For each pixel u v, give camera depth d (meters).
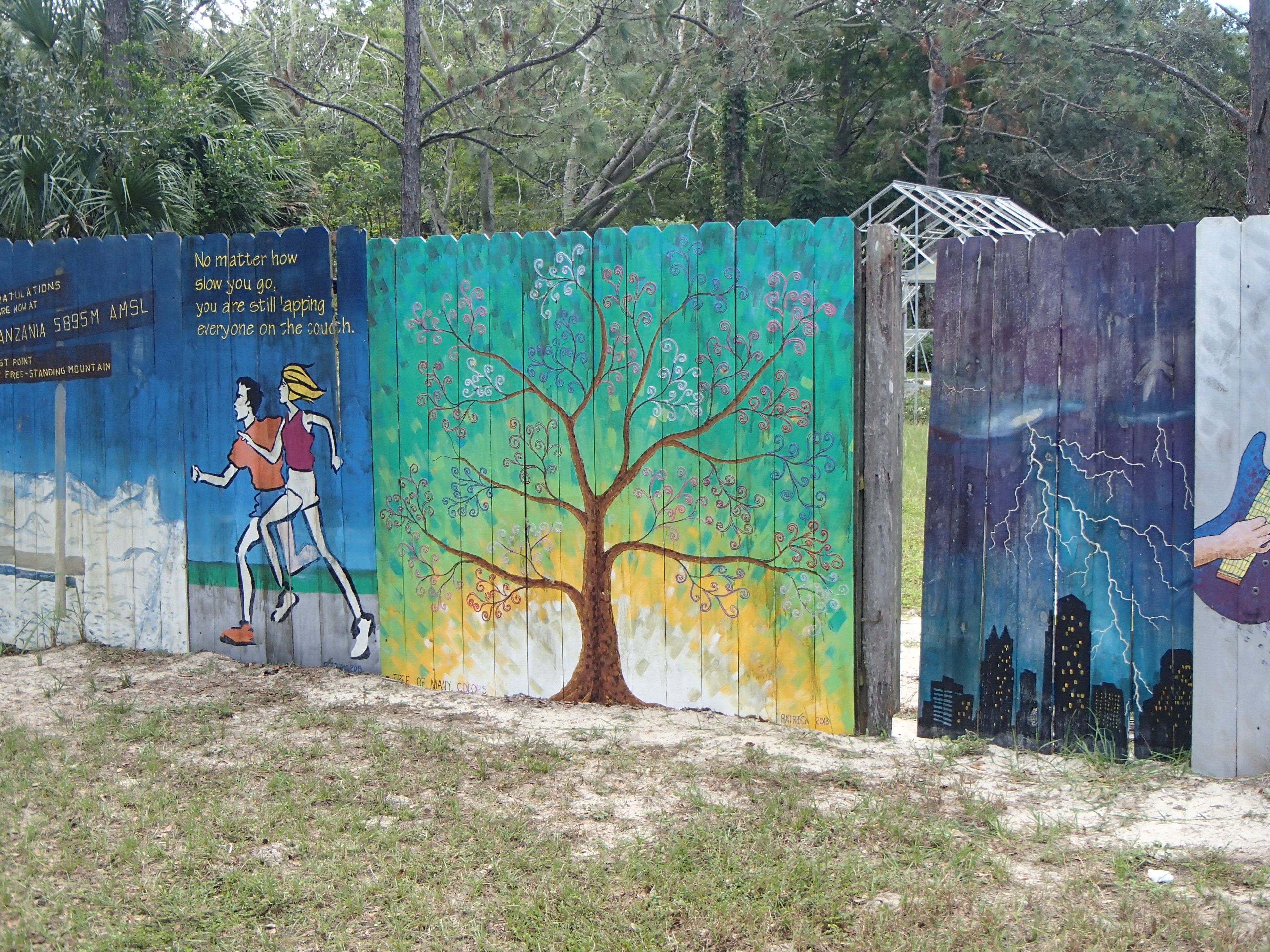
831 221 5.17
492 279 5.82
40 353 6.89
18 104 12.37
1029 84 25.42
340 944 3.57
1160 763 4.82
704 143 27.45
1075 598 4.94
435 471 6.02
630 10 16.06
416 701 5.89
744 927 3.61
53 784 4.79
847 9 29.56
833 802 4.54
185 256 6.48
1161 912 3.63
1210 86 37.53
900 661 5.93
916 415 20.28
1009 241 4.93
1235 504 4.59
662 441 5.57
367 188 20.31
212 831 4.34
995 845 4.14
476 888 3.88
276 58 22.91
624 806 4.56
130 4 15.83
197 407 6.53
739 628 5.51
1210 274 4.59
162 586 6.71
